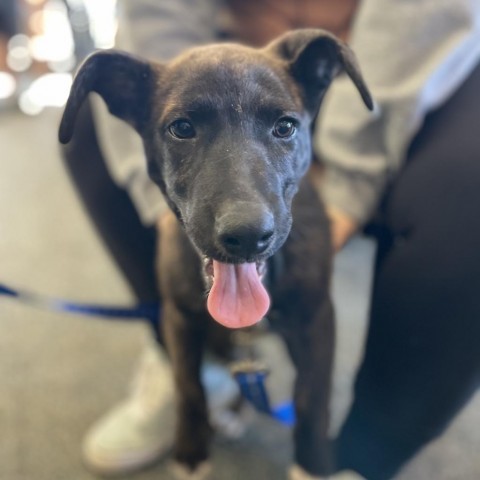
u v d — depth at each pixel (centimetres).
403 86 33
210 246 24
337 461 34
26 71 143
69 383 46
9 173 97
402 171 34
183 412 32
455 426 40
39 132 122
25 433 42
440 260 30
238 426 41
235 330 31
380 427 32
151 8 41
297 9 41
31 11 152
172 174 27
